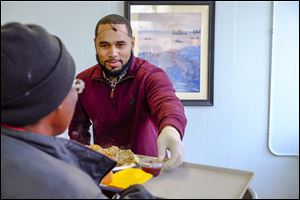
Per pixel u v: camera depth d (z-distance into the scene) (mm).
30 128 635
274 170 2432
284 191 2447
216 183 736
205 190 704
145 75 1347
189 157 2441
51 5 2367
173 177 779
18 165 583
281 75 2328
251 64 2332
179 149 891
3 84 579
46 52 605
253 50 2320
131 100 1368
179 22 2314
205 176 777
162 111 1113
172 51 2340
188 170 813
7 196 562
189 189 713
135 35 2334
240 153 2424
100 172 753
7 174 576
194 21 2307
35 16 2383
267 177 2439
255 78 2344
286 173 2430
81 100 1441
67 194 564
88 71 1471
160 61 2355
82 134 1462
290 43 2295
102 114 1415
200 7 2293
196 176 778
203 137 2420
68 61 654
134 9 2314
